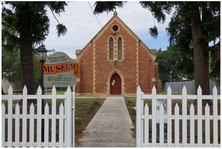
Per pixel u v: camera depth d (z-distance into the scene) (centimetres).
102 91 2356
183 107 375
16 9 1083
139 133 372
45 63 486
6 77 3384
